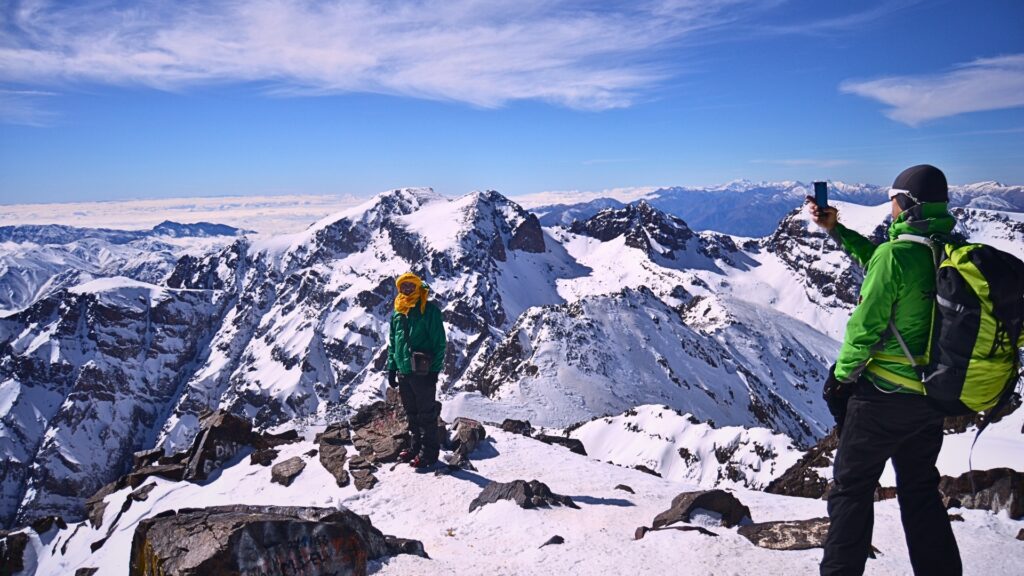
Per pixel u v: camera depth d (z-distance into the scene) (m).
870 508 4.30
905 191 4.05
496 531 8.09
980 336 3.56
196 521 5.18
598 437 89.00
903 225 4.02
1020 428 16.91
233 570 4.71
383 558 6.26
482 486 10.11
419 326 10.57
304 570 5.00
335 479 10.66
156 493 11.55
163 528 5.18
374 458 11.27
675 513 7.43
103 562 9.84
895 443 4.11
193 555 4.74
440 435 12.30
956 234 3.96
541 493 8.91
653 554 6.24
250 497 10.73
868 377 4.11
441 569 5.95
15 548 11.38
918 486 4.36
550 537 7.50
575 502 9.19
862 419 4.15
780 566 5.72
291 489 10.70
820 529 6.26
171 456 13.30
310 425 15.14
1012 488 6.84
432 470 10.75
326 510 6.16
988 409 3.89
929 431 4.27
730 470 67.75
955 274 3.67
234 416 12.84
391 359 10.93
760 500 9.53
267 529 4.97
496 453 12.12
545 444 13.32
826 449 18.47
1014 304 3.53
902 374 3.93
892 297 3.84
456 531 8.37
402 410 12.87
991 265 3.58
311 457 11.78
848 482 4.31
